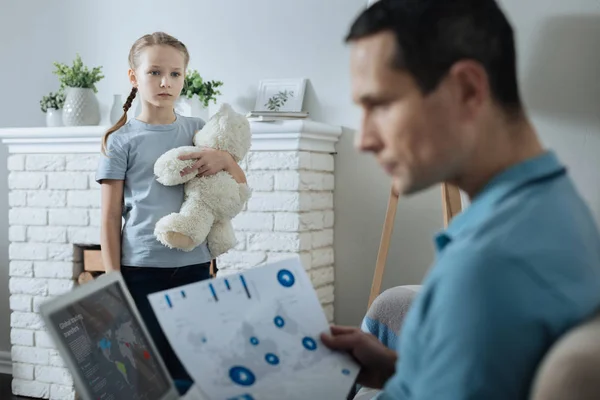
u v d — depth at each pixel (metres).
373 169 3.10
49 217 3.20
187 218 2.13
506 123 0.74
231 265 2.96
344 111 3.12
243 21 3.28
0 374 3.61
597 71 2.52
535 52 2.61
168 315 0.93
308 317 1.02
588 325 0.65
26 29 3.63
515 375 0.64
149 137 2.25
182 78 2.32
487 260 0.66
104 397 0.91
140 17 3.44
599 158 2.53
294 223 2.84
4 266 3.68
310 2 3.16
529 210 0.70
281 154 2.86
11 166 3.27
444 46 0.70
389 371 1.00
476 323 0.64
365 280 3.12
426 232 3.03
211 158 2.20
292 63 3.20
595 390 0.58
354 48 0.75
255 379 0.92
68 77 3.25
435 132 0.71
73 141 3.12
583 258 0.71
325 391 0.94
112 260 2.19
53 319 0.88
